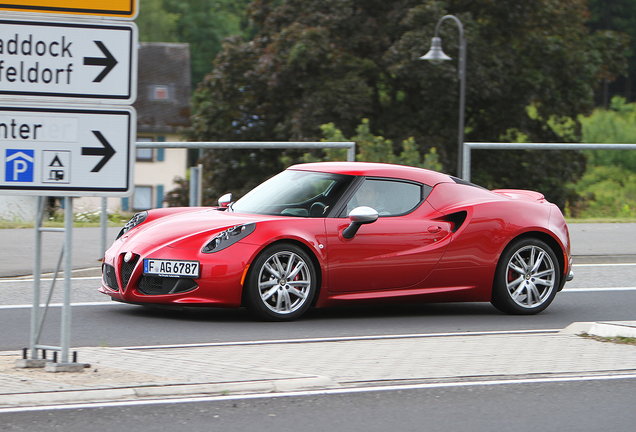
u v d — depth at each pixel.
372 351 12.77
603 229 29.97
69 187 10.32
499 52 63.75
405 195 16.83
